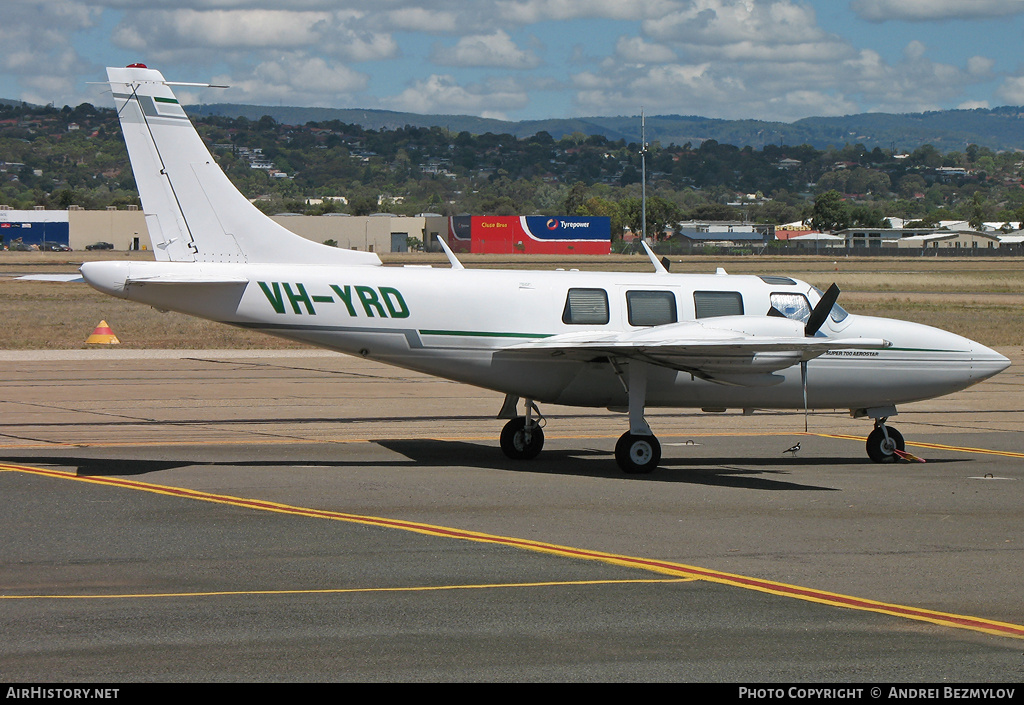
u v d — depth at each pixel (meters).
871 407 64.75
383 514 46.47
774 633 31.05
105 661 28.06
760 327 57.66
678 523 45.62
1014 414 87.25
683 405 62.59
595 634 30.78
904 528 45.06
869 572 37.84
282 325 58.53
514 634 30.67
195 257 60.16
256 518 45.28
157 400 85.38
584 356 59.31
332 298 58.47
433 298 59.16
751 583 36.25
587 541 42.06
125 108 59.06
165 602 33.28
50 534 41.97
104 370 105.88
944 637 30.86
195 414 78.31
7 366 108.12
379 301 58.75
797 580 36.72
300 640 29.92
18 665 27.67
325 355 124.62
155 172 59.62
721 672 27.92
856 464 62.91
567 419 80.69
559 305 60.31
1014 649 29.92
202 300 57.75
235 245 60.59
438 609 32.94
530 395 61.19
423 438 69.69
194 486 52.06
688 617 32.44
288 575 36.56
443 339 59.34
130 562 38.03
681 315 61.62
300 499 49.41
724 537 43.06
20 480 52.84
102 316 186.00
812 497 51.91
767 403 63.38
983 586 36.16
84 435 67.94
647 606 33.50
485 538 42.25
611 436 72.75
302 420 76.56
